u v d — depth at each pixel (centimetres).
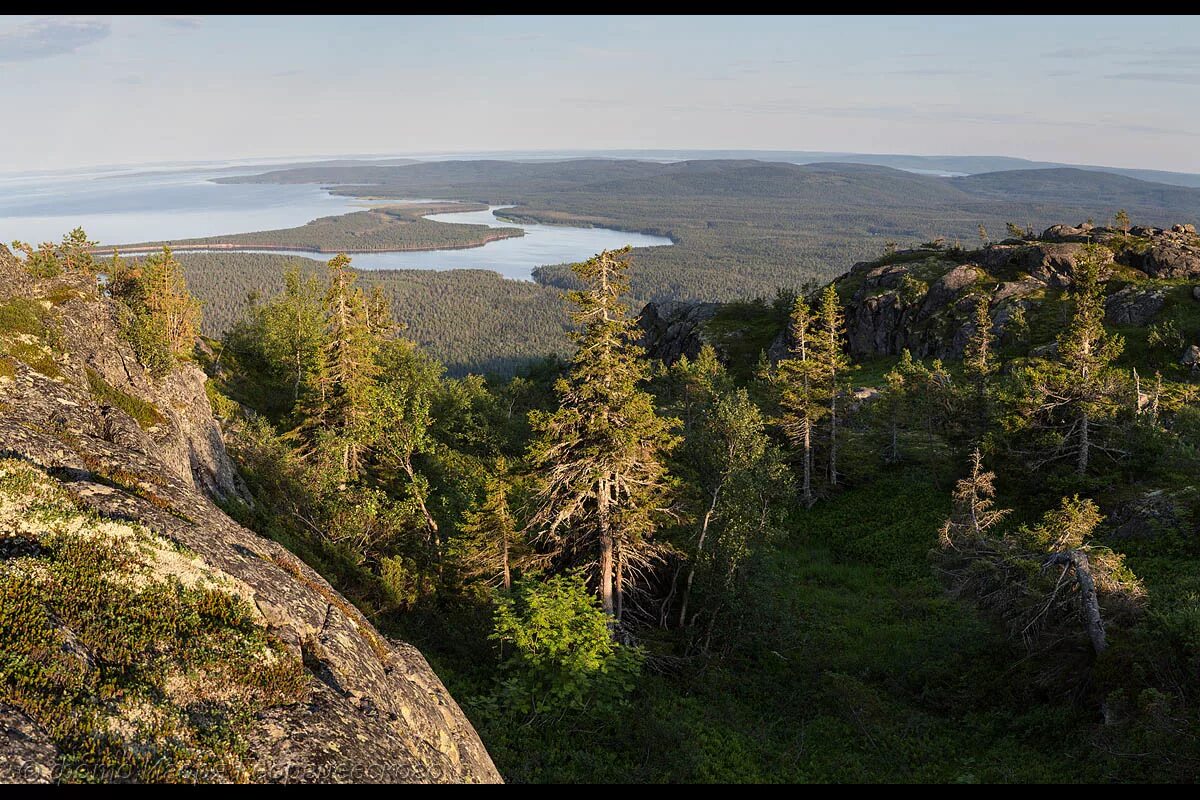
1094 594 2125
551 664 1914
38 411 1359
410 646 1243
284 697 834
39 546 886
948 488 4703
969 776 1883
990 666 2489
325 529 2792
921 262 10281
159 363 2372
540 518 2584
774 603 2861
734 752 1962
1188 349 6538
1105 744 1788
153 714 726
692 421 5347
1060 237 9338
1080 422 4031
